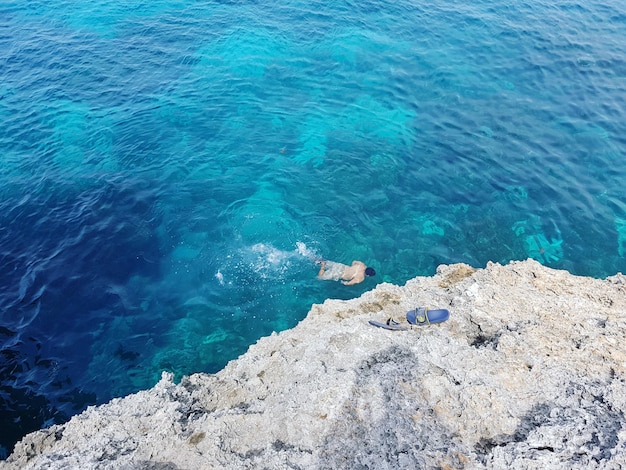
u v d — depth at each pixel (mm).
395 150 16109
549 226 13773
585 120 17281
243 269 12656
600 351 7969
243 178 15070
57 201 14266
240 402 8094
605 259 12922
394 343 8648
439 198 14562
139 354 10945
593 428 6551
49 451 7625
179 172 15273
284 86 18844
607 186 14883
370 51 20781
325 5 24219
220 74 19453
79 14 23406
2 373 10422
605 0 25172
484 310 9367
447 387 7492
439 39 21688
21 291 12016
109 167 15461
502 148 16172
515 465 6250
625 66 20000
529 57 20531
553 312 9219
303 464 6648
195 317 11641
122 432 7656
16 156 15719
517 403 7223
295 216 13953
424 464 6445
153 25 22578
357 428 7051
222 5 24344
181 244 13234
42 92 18438
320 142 16391
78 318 11555
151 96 18328
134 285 12281
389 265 12789
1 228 13484
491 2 24922
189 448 7023
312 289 12234
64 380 10406
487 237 13453
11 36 21609
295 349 9062
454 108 17875
